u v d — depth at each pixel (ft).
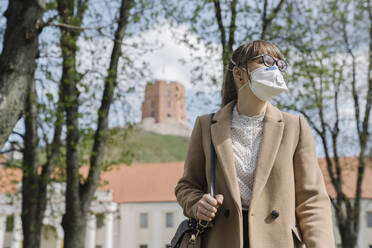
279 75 5.99
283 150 6.02
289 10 37.27
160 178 150.92
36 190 36.29
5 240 128.67
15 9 18.61
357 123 51.65
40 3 18.94
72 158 29.78
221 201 5.49
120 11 31.60
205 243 5.91
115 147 38.22
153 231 139.03
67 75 29.71
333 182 52.60
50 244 138.21
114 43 31.45
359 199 52.80
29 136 35.81
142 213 141.38
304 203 5.84
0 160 41.11
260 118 6.33
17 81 17.67
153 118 364.99
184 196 6.40
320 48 39.96
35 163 36.22
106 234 135.33
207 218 5.51
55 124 31.07
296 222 5.88
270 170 5.83
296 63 38.86
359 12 44.88
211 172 6.13
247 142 6.22
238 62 6.48
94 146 31.09
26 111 32.68
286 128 6.21
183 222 6.29
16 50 17.89
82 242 29.17
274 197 5.73
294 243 5.60
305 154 6.10
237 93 6.89
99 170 30.78
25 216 35.96
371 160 55.42
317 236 5.42
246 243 5.67
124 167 156.97
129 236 138.51
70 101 29.60
